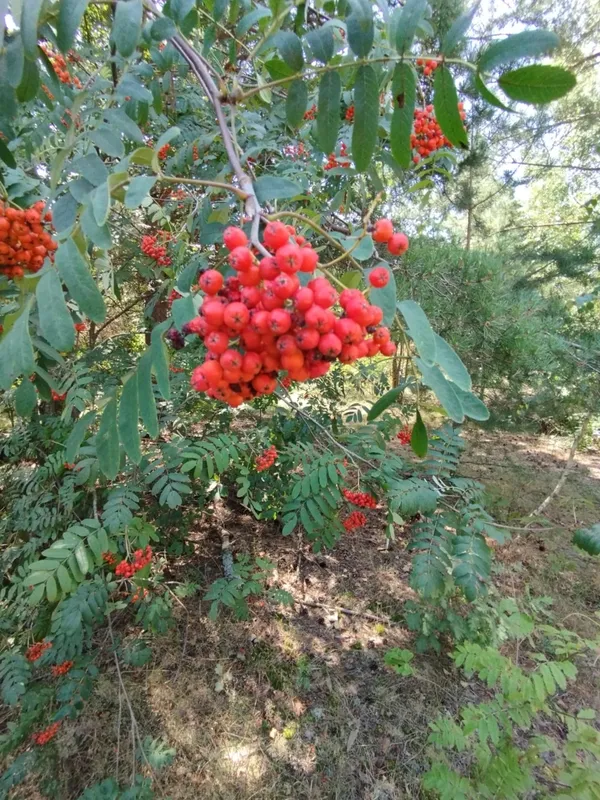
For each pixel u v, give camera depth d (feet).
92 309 3.22
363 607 14.48
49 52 8.46
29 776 9.55
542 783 9.18
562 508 20.10
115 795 8.58
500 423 18.10
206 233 5.78
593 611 14.66
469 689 12.09
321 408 15.15
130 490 9.61
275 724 11.10
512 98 3.29
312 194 10.36
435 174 19.04
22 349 3.84
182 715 11.09
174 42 4.89
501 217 24.90
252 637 13.17
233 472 14.07
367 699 11.74
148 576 11.02
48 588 7.77
